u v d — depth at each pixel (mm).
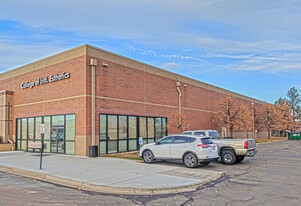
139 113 22719
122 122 21016
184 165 13883
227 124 31625
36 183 10117
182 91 28781
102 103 19391
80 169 12508
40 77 22188
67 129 19562
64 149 19656
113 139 20062
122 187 8852
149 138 23703
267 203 7082
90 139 18375
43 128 13117
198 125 31312
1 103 24938
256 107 50000
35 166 13641
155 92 24797
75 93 19141
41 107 21906
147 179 10086
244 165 13992
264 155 19078
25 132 23422
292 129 58906
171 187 8844
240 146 14094
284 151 22469
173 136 13922
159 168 12641
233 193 8227
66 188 9234
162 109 25516
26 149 23125
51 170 12344
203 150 12727
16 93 24703
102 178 10352
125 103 21391
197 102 31531
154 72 24859
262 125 47219
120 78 21078
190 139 13273
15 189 9070
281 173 11539
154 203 7332
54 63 20969
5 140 24219
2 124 24594
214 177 10570
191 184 9242
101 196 8125
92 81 18734
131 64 22266
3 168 13766
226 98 32031
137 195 8242
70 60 19719
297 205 6871
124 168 12695
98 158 16750
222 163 14758
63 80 20156
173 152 13555
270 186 9078
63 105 19969
